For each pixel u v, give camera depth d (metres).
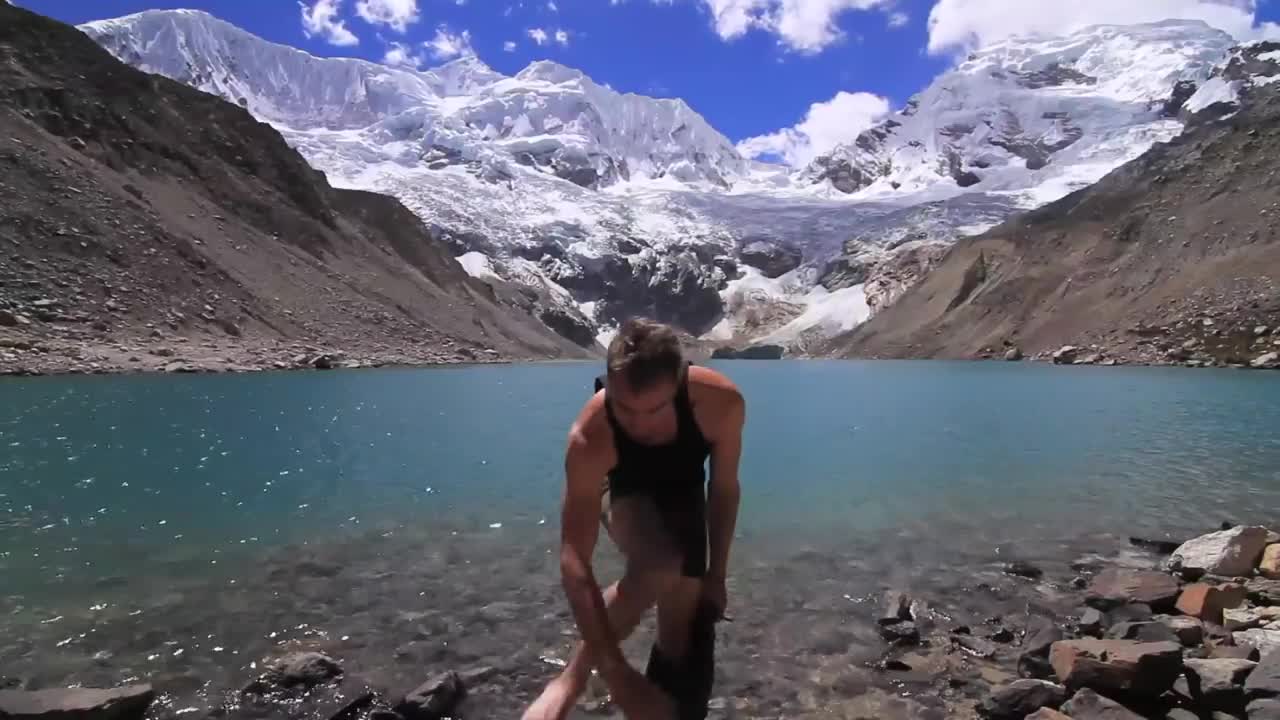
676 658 3.59
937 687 6.25
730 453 3.52
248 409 25.22
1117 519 11.61
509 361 78.56
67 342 38.66
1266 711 5.44
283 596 8.06
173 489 13.23
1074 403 30.94
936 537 10.62
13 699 5.37
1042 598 8.23
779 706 5.92
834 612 7.80
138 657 6.54
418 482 14.30
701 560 3.46
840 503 12.71
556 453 17.94
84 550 9.59
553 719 2.68
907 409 29.77
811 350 152.50
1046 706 5.75
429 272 96.19
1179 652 6.01
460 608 7.81
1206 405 29.16
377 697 5.98
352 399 30.47
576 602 2.99
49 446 17.19
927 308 115.56
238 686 6.07
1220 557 9.07
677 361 3.15
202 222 60.25
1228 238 71.81
